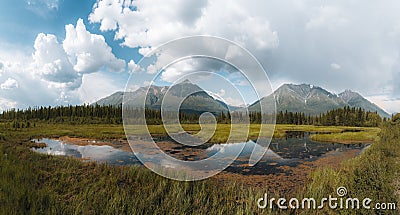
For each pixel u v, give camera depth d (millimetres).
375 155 9508
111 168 8062
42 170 7898
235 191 6273
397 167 7441
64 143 17797
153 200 5465
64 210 4973
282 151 15242
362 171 6590
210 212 5109
